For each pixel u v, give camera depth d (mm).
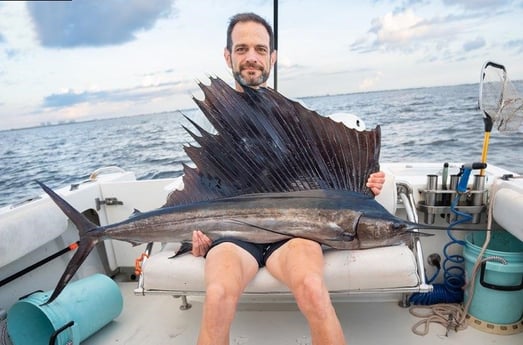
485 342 1830
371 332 1933
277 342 1862
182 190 1785
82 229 1699
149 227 1697
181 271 1586
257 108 1693
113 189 2555
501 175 2176
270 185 1709
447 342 1841
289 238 1609
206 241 1630
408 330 1938
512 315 1875
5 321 1824
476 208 1993
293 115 1678
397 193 1984
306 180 1707
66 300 1842
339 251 1622
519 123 1923
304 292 1308
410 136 11695
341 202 1622
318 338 1276
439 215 2156
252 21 2328
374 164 1685
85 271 2461
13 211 1927
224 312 1296
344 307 2156
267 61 2406
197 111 2555
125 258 2670
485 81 1927
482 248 1860
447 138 11266
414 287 1524
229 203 1686
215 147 1729
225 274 1370
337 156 1690
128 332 2035
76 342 1792
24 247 1891
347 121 2139
